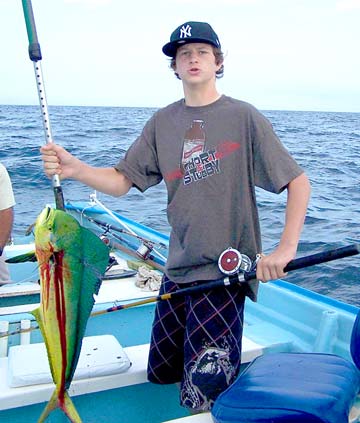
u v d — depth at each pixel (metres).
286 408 1.96
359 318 2.35
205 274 2.62
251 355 3.06
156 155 2.84
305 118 71.69
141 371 2.81
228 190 2.55
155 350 2.77
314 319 3.26
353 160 19.20
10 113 63.00
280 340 3.23
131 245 5.31
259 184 2.55
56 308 2.19
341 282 5.68
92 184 2.76
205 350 2.52
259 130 2.50
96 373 2.70
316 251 6.96
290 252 2.34
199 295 2.57
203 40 2.50
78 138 24.52
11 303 4.13
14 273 5.16
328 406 1.96
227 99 2.62
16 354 2.79
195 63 2.54
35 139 22.98
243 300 2.66
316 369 2.28
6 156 16.03
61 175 2.61
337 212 9.67
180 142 2.65
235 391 2.19
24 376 2.57
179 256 2.67
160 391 2.88
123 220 6.24
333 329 3.00
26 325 3.58
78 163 2.66
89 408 2.72
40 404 2.59
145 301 2.71
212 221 2.57
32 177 12.29
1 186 4.07
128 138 24.78
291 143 27.52
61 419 2.65
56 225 2.16
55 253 2.16
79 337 2.27
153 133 2.82
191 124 2.63
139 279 4.37
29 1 2.47
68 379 2.26
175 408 2.92
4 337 3.22
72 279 2.21
